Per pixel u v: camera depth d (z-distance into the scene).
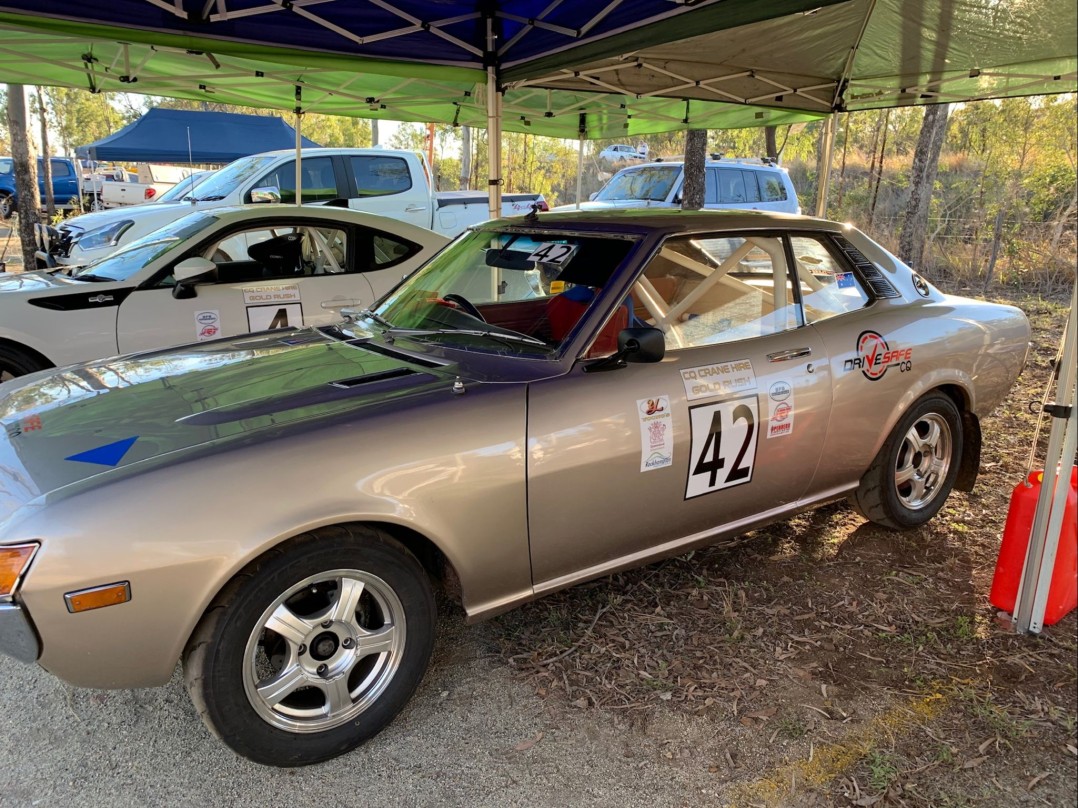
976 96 5.82
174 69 6.82
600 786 2.29
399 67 5.57
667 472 2.83
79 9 4.48
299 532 2.14
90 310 5.07
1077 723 2.50
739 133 24.91
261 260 5.68
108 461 2.17
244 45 5.03
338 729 2.36
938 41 5.01
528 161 25.97
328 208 6.05
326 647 2.33
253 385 2.70
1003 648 2.92
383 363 2.89
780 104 6.80
